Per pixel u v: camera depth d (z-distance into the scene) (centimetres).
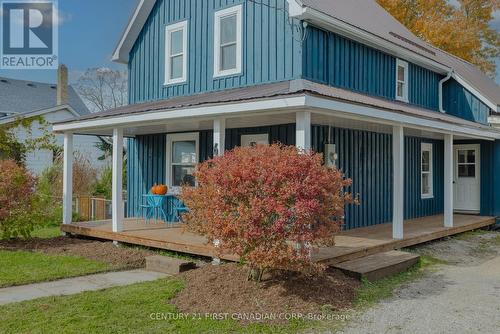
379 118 873
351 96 906
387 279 770
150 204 1262
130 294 662
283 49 1020
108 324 541
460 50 2484
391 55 1327
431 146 1576
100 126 1095
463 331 538
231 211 627
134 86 1380
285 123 1047
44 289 721
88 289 715
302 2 958
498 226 1478
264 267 626
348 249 837
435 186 1599
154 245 972
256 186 618
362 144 1216
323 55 1053
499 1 2520
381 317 582
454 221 1351
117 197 1088
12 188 1113
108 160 2512
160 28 1307
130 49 1388
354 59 1160
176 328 531
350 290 673
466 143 1580
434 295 686
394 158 986
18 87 3203
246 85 1084
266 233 602
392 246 931
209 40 1175
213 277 709
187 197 686
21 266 869
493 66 2677
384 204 1302
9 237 1130
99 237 1112
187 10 1234
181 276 762
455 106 1650
